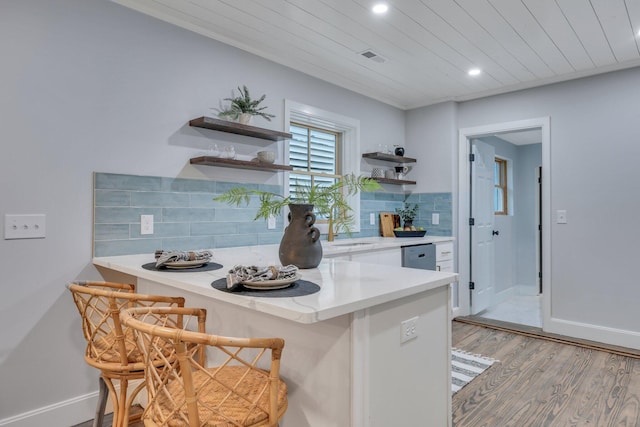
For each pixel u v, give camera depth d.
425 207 4.31
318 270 1.75
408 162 4.37
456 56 3.06
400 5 2.32
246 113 2.75
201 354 1.45
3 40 1.89
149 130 2.40
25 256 1.96
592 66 3.25
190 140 2.59
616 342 3.23
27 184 1.96
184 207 2.56
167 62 2.47
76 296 1.58
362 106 3.90
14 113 1.92
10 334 1.92
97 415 1.56
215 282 1.48
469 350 3.14
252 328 1.53
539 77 3.52
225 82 2.77
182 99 2.55
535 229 5.57
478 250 4.32
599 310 3.33
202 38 2.65
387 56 3.06
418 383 1.48
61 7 2.06
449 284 1.64
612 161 3.26
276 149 3.10
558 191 3.53
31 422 1.98
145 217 2.38
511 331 3.63
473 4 2.30
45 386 2.03
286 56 3.08
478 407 2.23
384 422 1.31
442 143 4.19
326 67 3.29
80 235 2.13
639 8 2.34
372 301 1.22
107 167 2.22
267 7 2.36
